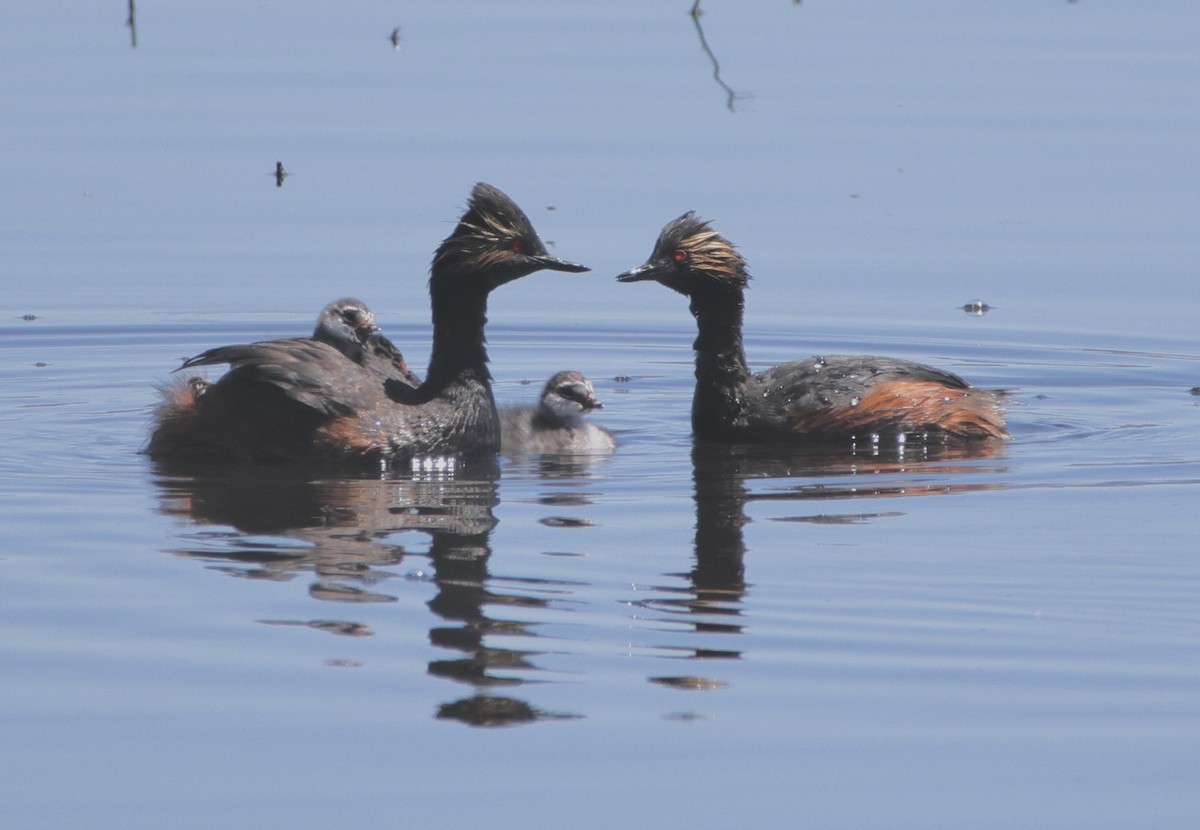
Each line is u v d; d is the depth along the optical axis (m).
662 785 9.48
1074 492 15.28
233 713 10.30
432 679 10.76
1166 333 21.70
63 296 22.72
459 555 13.18
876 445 17.48
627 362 21.78
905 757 9.83
